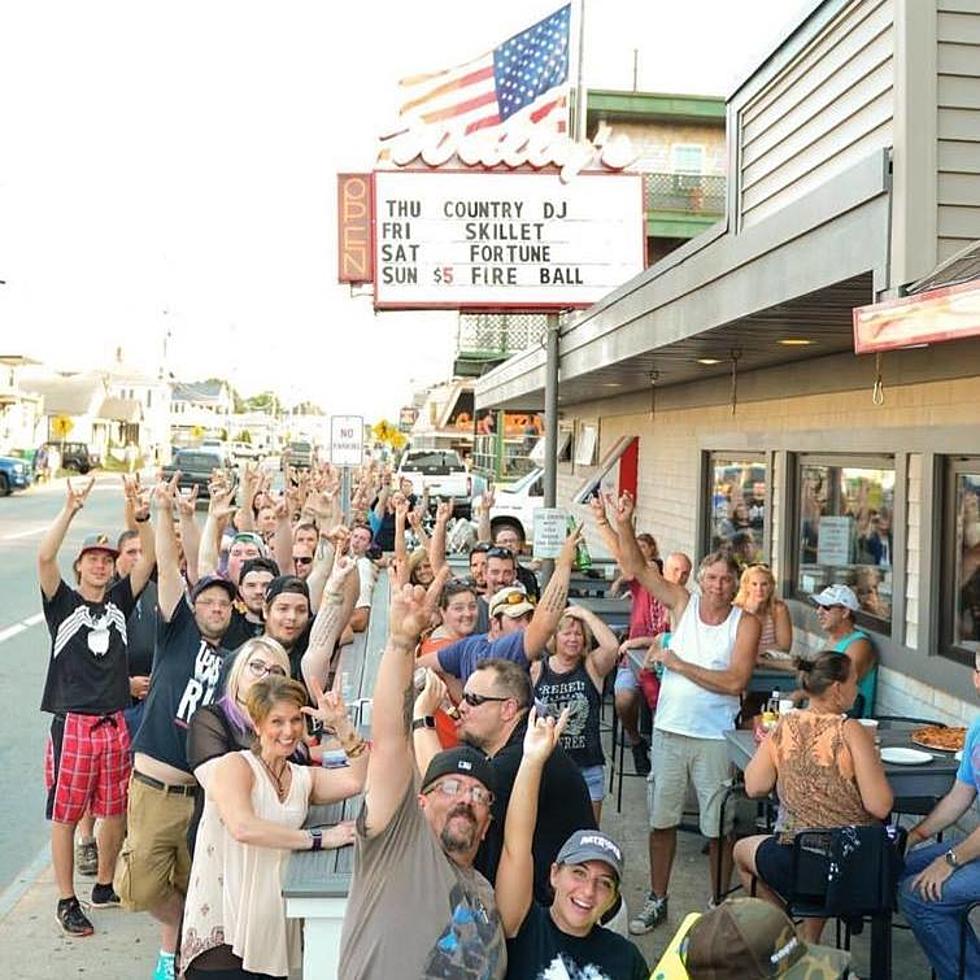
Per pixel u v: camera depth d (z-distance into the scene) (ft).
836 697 16.85
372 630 30.14
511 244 34.37
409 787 10.90
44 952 19.79
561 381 43.78
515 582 25.04
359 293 35.68
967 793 16.81
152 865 17.54
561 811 13.50
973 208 15.70
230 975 14.01
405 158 34.22
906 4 15.78
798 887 16.35
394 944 10.62
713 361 32.73
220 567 29.01
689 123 90.27
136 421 241.76
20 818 26.96
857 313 14.58
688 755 20.52
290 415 381.40
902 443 26.30
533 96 35.99
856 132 17.48
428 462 117.39
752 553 37.47
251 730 14.71
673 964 9.73
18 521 105.40
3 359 189.26
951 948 16.24
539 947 11.46
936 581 24.66
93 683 20.54
